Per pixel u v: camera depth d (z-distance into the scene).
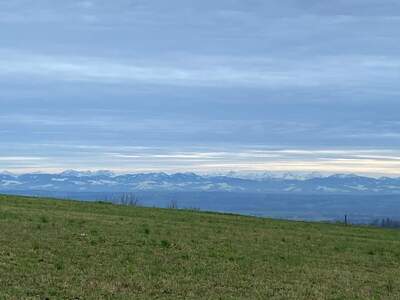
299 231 40.97
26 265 23.11
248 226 41.31
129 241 29.66
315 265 28.52
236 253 29.44
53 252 25.73
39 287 20.56
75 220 35.38
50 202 46.47
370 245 36.50
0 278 21.02
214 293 22.00
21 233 28.92
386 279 26.78
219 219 44.50
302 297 22.50
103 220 36.84
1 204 41.59
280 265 27.69
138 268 24.58
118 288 21.47
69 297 19.91
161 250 28.41
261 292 22.70
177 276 23.91
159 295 21.22
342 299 22.69
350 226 49.56
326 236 39.28
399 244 38.31
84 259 25.11
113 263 25.00
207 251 29.17
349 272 27.55
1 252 24.52
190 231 35.41
